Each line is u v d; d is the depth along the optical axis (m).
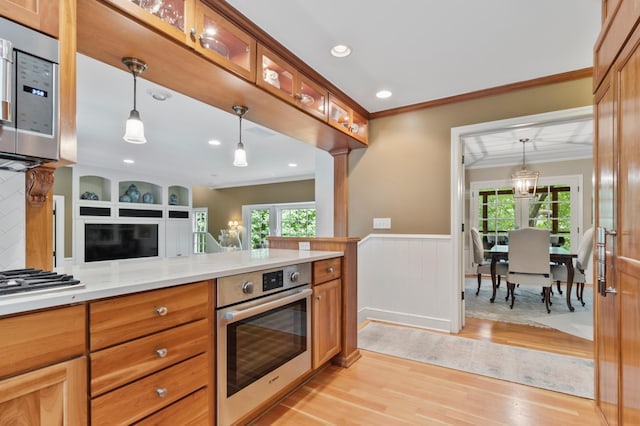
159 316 1.21
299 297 1.95
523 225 6.18
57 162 1.15
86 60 2.26
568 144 5.16
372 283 3.52
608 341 1.54
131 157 5.30
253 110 2.48
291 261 1.92
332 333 2.32
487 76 2.69
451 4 1.82
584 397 1.96
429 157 3.26
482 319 3.51
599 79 1.61
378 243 3.50
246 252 2.49
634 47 1.18
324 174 4.21
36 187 1.29
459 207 3.16
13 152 1.00
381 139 3.54
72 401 0.96
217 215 8.95
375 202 3.56
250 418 1.73
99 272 1.40
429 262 3.23
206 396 1.41
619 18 1.33
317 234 4.25
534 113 2.78
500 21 1.97
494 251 4.36
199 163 5.82
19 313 0.85
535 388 2.06
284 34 2.10
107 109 3.16
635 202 1.19
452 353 2.61
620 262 1.35
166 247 6.82
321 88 2.73
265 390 1.74
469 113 3.06
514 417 1.76
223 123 3.61
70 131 1.14
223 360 1.49
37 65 1.06
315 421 1.74
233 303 1.55
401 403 1.91
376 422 1.73
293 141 4.36
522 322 3.40
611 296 1.48
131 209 6.24
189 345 1.33
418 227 3.30
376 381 2.17
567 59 2.42
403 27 2.03
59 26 1.12
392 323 3.38
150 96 2.87
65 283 1.02
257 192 8.23
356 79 2.74
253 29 1.99
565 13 1.88
